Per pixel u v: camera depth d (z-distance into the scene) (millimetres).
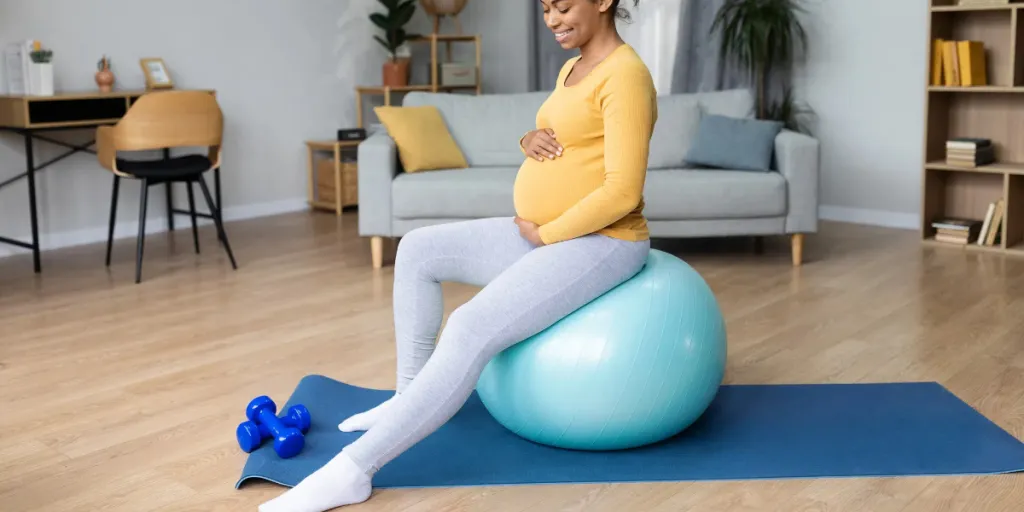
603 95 2057
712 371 2266
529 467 2211
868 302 3693
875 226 5332
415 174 4492
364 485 2043
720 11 5426
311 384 2768
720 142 4523
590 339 2152
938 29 4723
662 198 4258
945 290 3857
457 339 2039
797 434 2393
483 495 2084
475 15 6703
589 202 2080
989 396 2656
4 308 3766
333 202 5969
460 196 4293
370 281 4152
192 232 5273
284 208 6020
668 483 2129
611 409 2166
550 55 6465
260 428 2367
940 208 4969
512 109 4887
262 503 2076
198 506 2064
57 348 3234
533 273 2115
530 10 6398
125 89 5156
